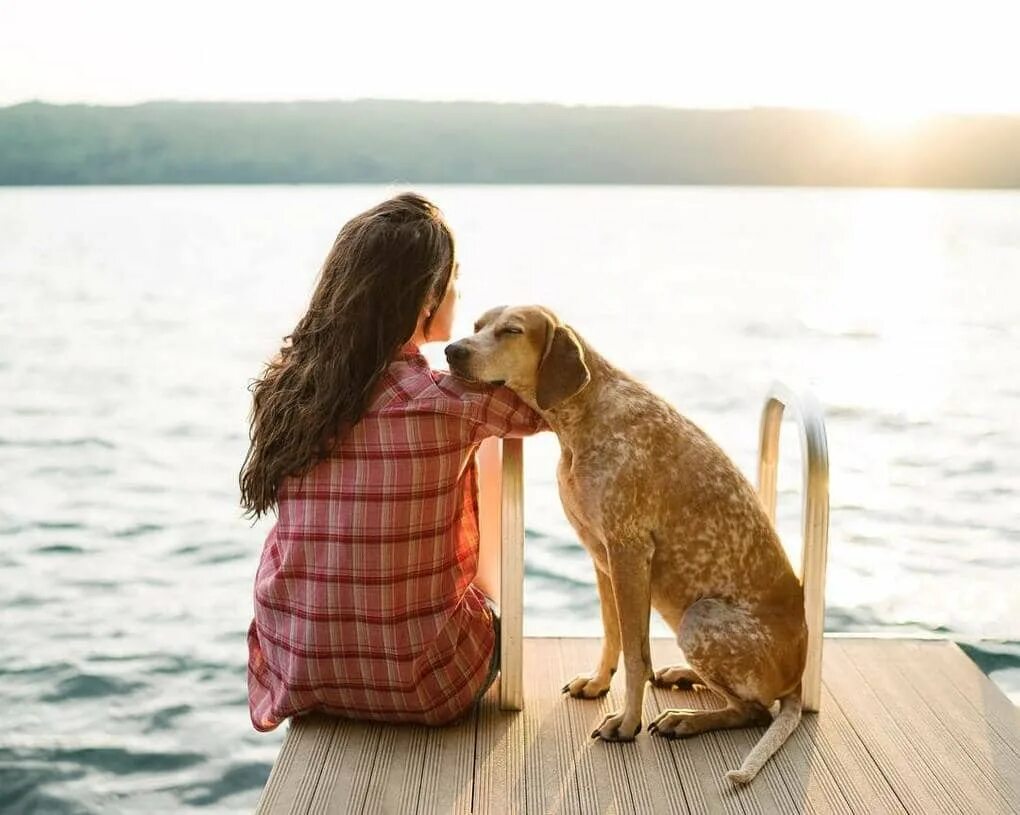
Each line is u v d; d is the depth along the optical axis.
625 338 19.08
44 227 48.09
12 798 5.04
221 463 11.00
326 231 47.06
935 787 3.15
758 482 4.07
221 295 26.47
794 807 3.05
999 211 58.81
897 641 4.21
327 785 3.12
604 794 3.11
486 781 3.16
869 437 11.05
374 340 3.23
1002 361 15.98
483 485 3.71
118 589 7.55
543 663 4.02
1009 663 5.66
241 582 7.70
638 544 3.45
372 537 3.24
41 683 6.13
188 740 5.59
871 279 28.81
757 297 24.95
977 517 8.29
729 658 3.38
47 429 12.52
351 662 3.33
